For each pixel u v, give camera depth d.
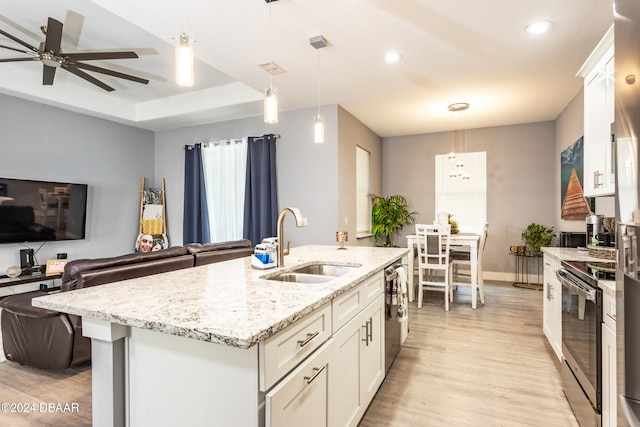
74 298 1.40
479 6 2.45
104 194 5.48
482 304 4.46
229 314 1.17
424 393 2.31
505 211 5.89
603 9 2.46
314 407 1.34
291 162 4.98
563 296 2.26
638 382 1.04
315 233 4.82
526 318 3.88
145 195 5.96
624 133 1.04
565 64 3.39
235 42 2.96
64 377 2.54
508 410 2.11
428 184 6.41
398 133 6.43
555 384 2.42
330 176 4.72
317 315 1.39
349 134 5.09
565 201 4.81
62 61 3.08
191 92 5.05
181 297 1.41
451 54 3.18
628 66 1.01
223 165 5.54
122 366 1.32
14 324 2.61
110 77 4.48
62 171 4.93
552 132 5.56
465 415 2.06
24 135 4.53
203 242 5.65
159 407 1.24
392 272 2.57
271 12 2.51
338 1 2.39
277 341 1.11
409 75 3.68
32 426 1.97
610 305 1.56
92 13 3.02
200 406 1.15
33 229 4.55
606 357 1.60
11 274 4.16
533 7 2.45
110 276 2.30
